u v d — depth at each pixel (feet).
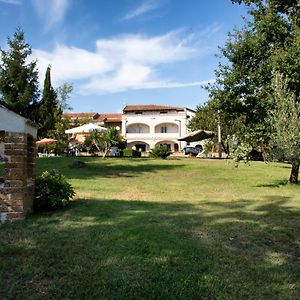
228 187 49.42
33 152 28.68
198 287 14.64
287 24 55.31
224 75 58.39
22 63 107.45
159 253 18.28
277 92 47.26
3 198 24.99
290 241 21.66
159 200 36.50
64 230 22.40
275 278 15.85
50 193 28.73
